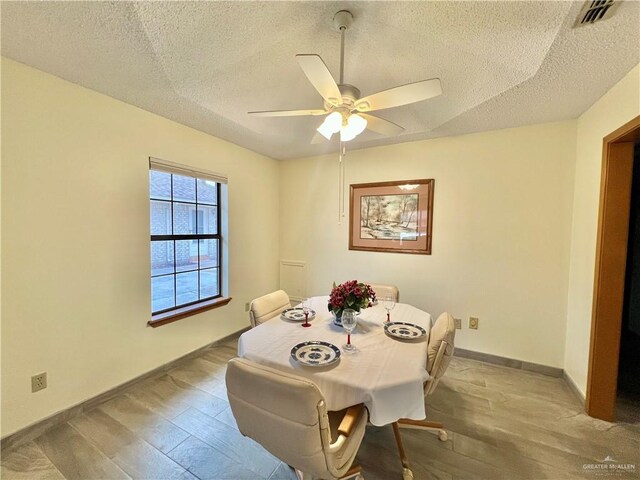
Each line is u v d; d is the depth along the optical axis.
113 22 1.36
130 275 2.26
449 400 2.16
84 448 1.67
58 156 1.83
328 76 1.32
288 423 1.03
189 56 1.66
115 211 2.15
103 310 2.10
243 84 2.00
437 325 1.74
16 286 1.67
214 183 3.14
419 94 1.46
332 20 1.42
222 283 3.24
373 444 1.72
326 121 1.57
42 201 1.77
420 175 3.02
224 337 3.19
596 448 1.69
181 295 2.82
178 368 2.62
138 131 2.27
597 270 1.94
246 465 1.58
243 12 1.34
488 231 2.74
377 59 1.73
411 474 1.45
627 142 1.82
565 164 2.44
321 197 3.67
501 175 2.67
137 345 2.33
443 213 2.93
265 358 1.46
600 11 1.22
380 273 3.29
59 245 1.85
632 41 1.40
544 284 2.55
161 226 2.62
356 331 1.81
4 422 1.64
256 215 3.60
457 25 1.42
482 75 1.82
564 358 2.49
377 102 1.56
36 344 1.76
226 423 1.90
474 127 2.62
